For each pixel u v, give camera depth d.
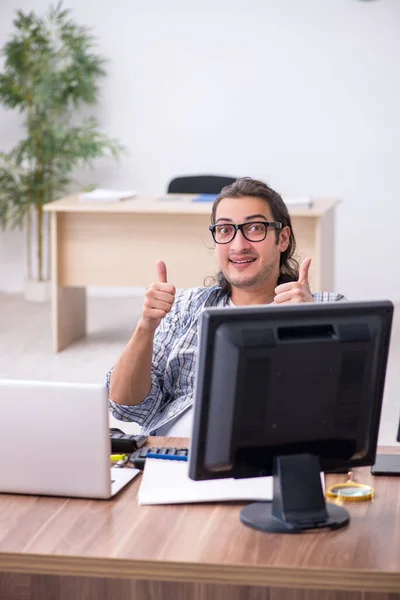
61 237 6.05
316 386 1.89
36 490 2.09
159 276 2.49
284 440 1.90
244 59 7.59
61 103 7.55
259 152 7.72
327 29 7.44
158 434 2.71
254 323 1.84
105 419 2.03
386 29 7.38
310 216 5.62
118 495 2.09
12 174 7.99
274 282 2.70
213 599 1.86
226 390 1.84
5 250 8.18
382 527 1.90
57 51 7.76
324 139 7.61
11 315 7.38
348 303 1.91
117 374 2.59
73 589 1.91
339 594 1.81
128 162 7.90
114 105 7.81
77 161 7.88
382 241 7.68
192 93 7.71
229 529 1.88
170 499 2.03
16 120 7.96
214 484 2.11
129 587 1.89
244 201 2.61
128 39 7.69
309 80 7.54
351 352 1.89
